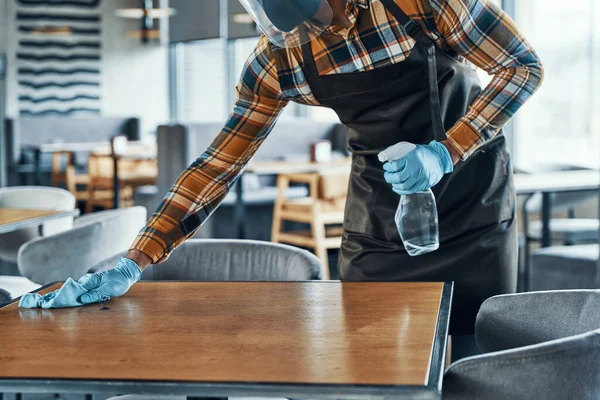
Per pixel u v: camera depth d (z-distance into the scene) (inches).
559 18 270.8
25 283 137.4
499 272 83.1
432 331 61.4
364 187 84.8
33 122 389.7
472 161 81.7
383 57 74.9
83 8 456.8
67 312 71.0
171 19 415.8
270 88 78.5
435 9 71.2
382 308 69.1
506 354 55.2
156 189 277.3
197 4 394.0
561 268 161.3
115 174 314.2
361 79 76.3
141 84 469.7
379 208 83.8
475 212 81.8
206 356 56.4
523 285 209.2
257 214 277.6
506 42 72.4
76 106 459.5
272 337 61.0
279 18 64.8
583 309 68.4
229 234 272.2
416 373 51.6
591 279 156.0
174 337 61.7
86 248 137.7
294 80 77.4
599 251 148.3
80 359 56.5
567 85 271.0
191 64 458.9
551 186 173.9
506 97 73.1
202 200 79.0
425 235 70.7
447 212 82.0
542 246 195.5
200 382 50.6
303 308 70.1
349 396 49.1
